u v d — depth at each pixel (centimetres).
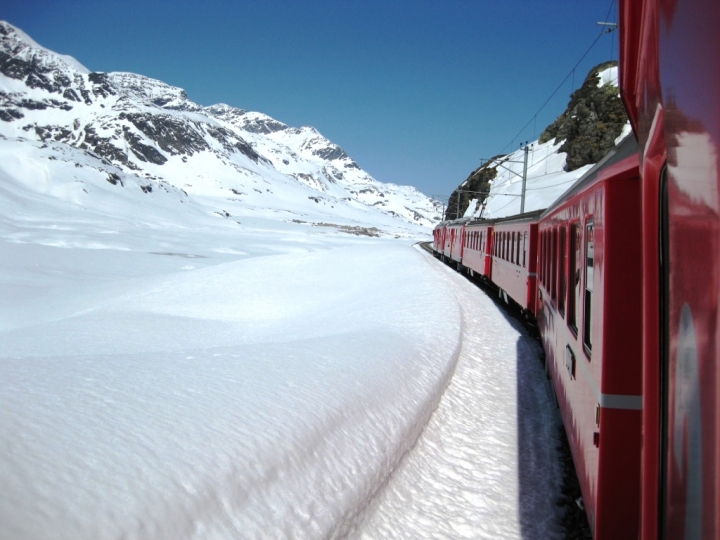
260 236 11025
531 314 1548
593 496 441
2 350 1842
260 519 397
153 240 7700
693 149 236
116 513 327
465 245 3247
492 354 1293
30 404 456
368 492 522
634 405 408
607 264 414
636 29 335
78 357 754
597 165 520
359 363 838
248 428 494
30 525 289
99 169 15938
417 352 1028
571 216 655
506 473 682
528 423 855
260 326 2308
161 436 437
